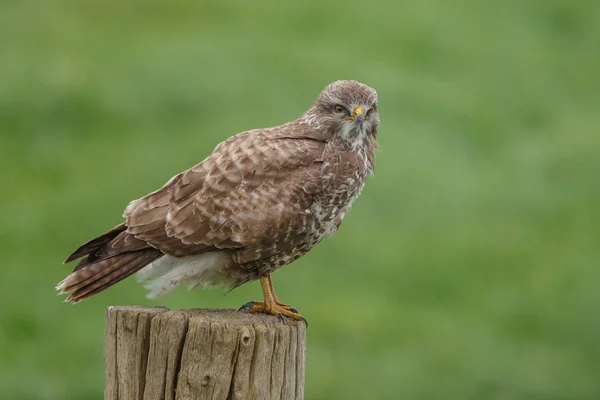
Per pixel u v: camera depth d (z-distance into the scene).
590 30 29.94
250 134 8.75
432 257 18.59
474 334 16.64
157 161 21.25
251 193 8.38
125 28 27.94
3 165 21.44
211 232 8.32
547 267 18.66
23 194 20.39
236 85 24.23
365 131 9.08
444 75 26.31
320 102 9.06
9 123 23.05
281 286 17.41
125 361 7.03
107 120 23.28
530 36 29.31
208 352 6.93
